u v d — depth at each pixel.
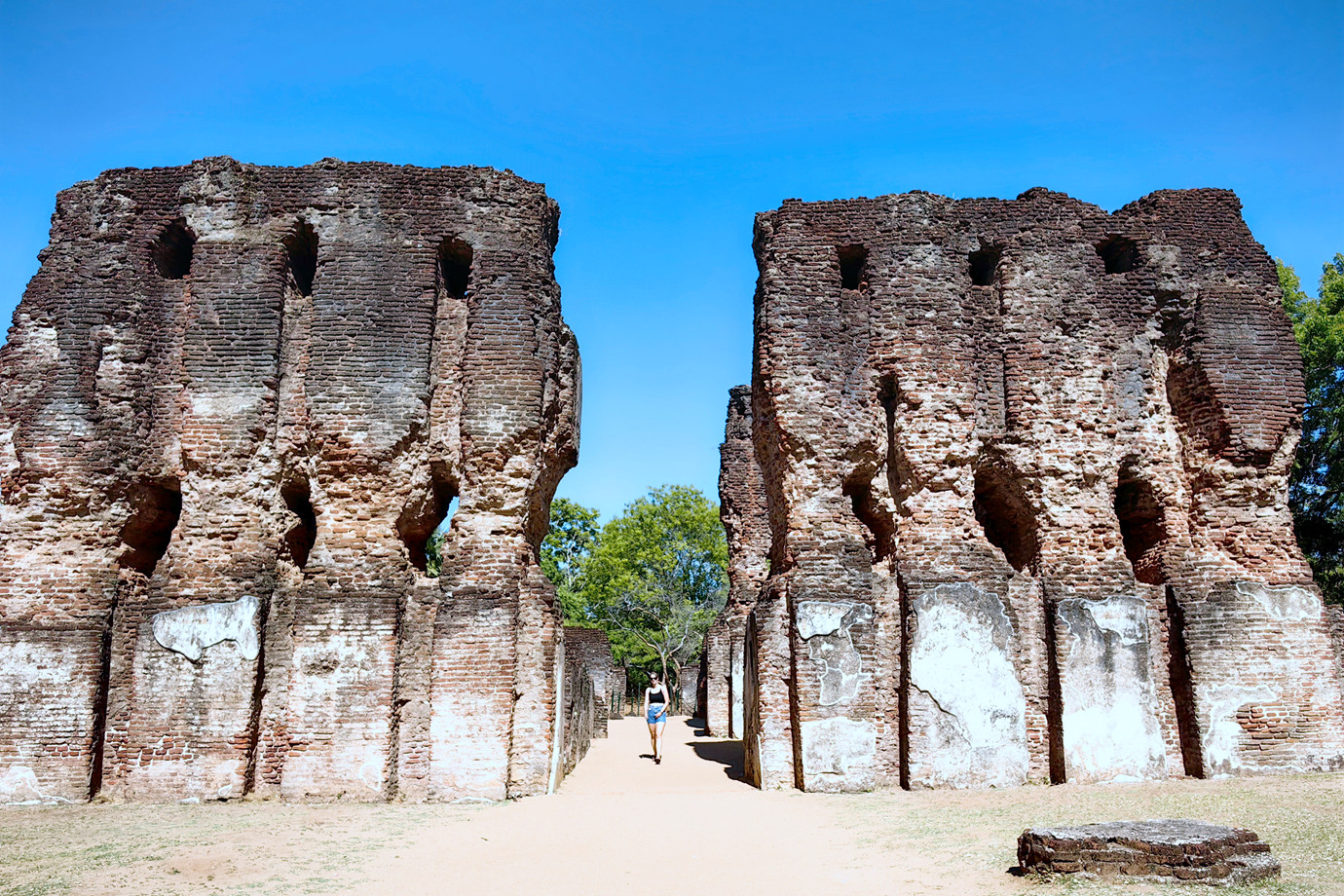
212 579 14.74
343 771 14.07
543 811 13.25
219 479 15.22
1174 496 16.67
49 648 14.26
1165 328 17.39
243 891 9.09
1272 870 8.35
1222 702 15.43
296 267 16.80
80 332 15.48
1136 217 17.75
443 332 16.34
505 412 15.64
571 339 17.77
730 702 26.16
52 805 13.73
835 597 15.28
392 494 15.37
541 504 16.61
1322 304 27.62
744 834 11.62
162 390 15.78
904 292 16.86
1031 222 17.48
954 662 15.15
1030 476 16.36
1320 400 26.61
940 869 9.43
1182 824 9.12
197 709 14.21
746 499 27.23
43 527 14.80
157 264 16.28
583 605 51.22
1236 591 15.81
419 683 14.80
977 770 14.77
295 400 15.76
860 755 14.73
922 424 16.27
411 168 16.66
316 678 14.37
